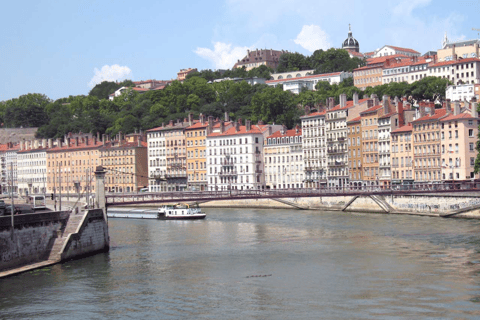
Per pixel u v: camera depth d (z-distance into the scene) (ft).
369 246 378.94
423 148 652.48
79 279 309.22
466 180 587.68
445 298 263.49
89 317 252.21
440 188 562.25
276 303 263.49
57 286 296.10
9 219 323.57
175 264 342.64
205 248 393.29
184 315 252.01
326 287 285.02
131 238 450.71
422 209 541.75
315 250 372.38
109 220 607.78
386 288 280.31
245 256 360.69
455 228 439.22
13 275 317.83
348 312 249.55
